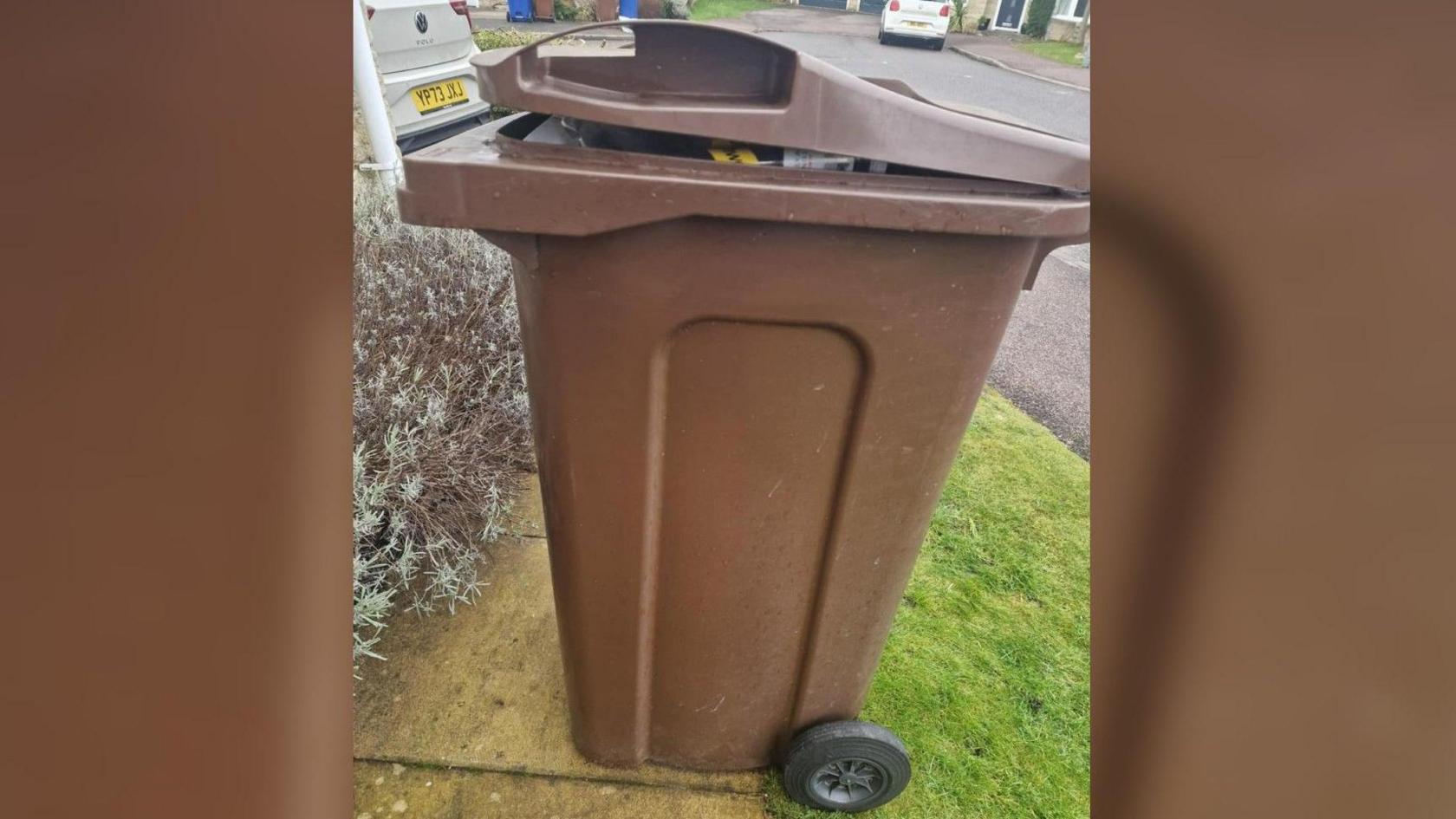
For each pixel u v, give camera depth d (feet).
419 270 9.45
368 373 7.63
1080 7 57.00
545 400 3.78
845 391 3.71
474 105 17.13
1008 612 7.64
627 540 4.20
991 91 33.50
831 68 3.14
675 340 3.52
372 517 6.29
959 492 9.47
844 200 3.07
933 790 5.85
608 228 3.11
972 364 3.72
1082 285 17.72
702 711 5.19
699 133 3.12
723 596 4.50
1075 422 11.66
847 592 4.52
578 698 5.21
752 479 3.98
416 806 5.45
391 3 14.55
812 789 5.39
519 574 7.61
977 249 3.35
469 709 6.16
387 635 6.82
